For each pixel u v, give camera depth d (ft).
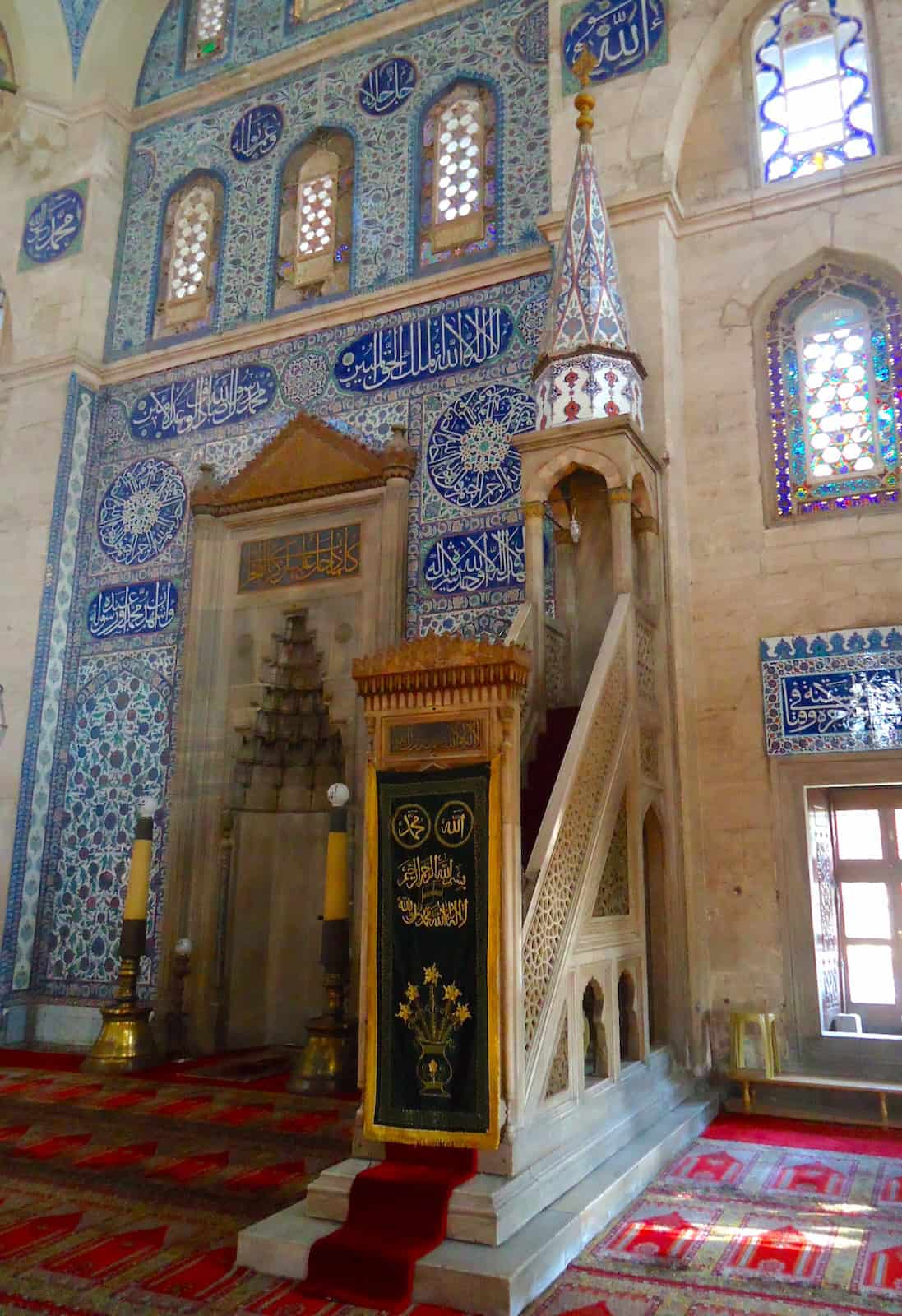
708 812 21.21
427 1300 10.27
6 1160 15.74
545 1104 12.79
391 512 25.25
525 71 27.66
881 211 22.62
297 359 28.50
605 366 20.74
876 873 21.11
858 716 20.48
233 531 27.91
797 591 21.57
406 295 27.17
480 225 27.07
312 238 29.60
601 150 24.75
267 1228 11.51
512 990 12.02
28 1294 10.62
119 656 28.81
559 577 22.29
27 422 31.12
